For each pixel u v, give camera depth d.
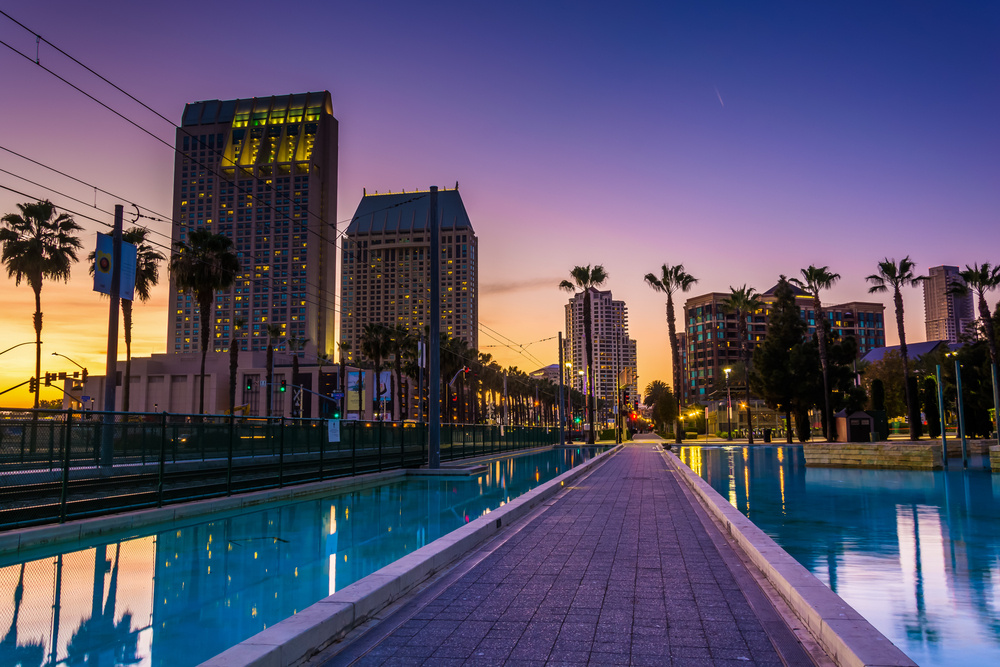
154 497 13.69
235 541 10.89
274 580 8.02
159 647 5.53
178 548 10.27
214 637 5.79
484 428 38.72
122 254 19.30
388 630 5.43
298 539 11.05
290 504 16.47
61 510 11.38
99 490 12.44
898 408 93.38
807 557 9.75
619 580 7.14
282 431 18.12
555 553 8.72
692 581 7.08
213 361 111.12
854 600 7.24
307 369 111.69
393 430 26.30
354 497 18.20
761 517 14.30
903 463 28.69
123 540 11.06
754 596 6.43
